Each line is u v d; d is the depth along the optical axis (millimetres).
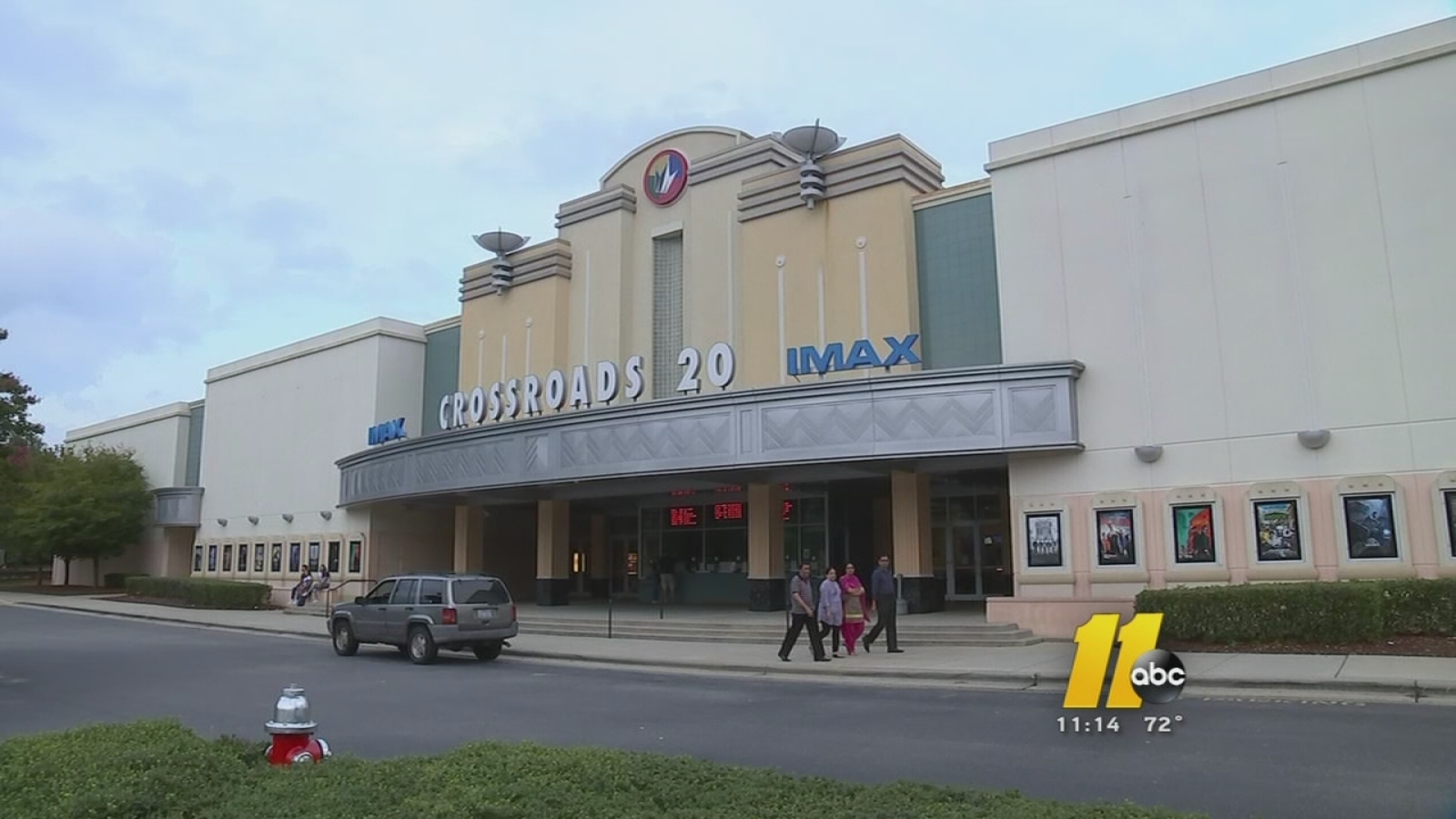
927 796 6957
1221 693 13750
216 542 47125
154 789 7188
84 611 40719
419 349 39844
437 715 13703
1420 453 18016
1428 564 17688
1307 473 18984
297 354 43375
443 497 32875
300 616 35406
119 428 56906
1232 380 19953
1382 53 19156
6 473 43344
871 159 25672
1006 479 27828
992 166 23328
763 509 27500
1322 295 19266
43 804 7023
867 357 23750
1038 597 21359
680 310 30750
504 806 6559
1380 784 8367
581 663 20625
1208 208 20594
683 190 30781
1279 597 16953
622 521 36844
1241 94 20484
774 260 27109
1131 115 21719
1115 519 20797
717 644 22719
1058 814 6203
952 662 17734
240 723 13266
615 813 6531
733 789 7148
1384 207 18844
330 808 6570
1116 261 21500
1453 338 17984
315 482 41062
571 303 32969
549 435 27391
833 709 13625
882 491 30125
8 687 17219
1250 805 7824
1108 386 21266
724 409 24172
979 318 23953
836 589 19219
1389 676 13594
